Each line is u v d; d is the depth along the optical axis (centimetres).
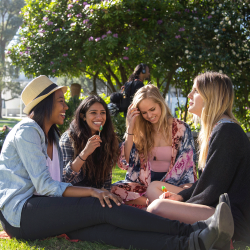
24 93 223
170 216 203
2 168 208
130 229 189
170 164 284
